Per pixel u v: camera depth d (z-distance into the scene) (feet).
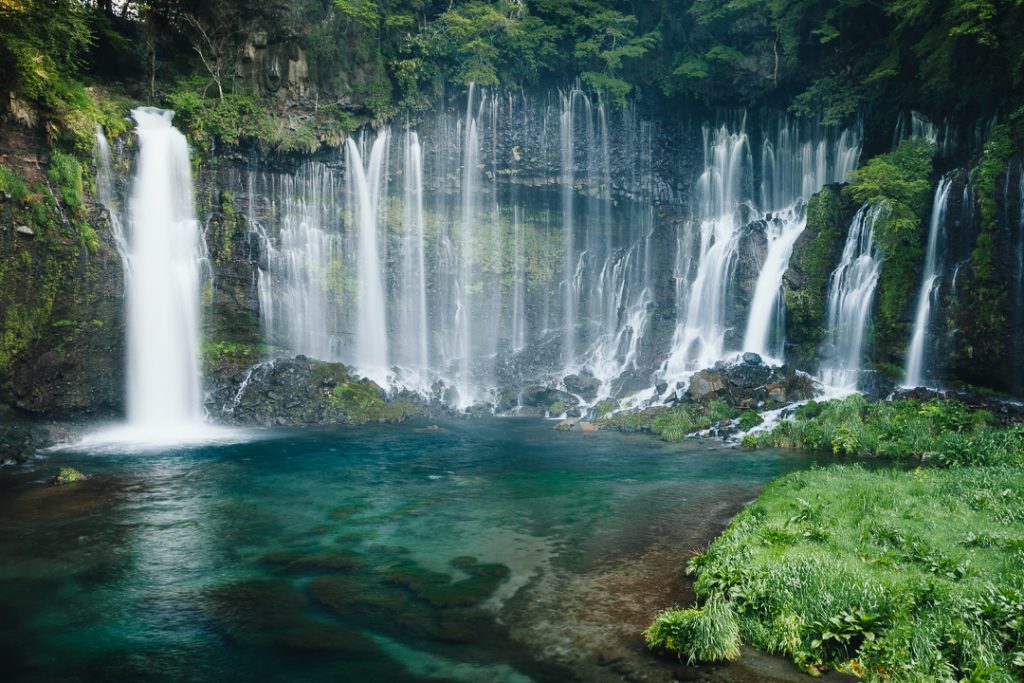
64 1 80.79
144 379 87.15
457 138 114.93
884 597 26.18
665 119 128.06
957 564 29.32
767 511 40.14
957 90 98.17
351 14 104.53
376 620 30.25
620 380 106.42
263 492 53.57
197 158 95.61
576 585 33.73
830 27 108.27
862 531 34.58
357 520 45.83
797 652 25.12
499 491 53.72
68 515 47.03
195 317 93.20
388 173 110.73
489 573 35.73
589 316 122.21
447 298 114.73
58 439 74.69
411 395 101.50
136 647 28.09
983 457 55.72
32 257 76.07
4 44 72.23
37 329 77.10
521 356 116.16
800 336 98.02
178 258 91.91
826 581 27.76
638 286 121.49
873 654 24.22
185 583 34.88
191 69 105.91
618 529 43.06
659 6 125.08
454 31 111.14
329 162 106.11
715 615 26.37
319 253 105.19
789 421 74.38
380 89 108.88
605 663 25.86
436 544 40.63
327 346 105.70
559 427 86.53
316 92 105.81
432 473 60.44
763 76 121.39
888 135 111.24
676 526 43.47
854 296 93.09
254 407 90.22
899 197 91.66
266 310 100.12
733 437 76.23
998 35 87.51
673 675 24.71
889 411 72.90
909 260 89.71
